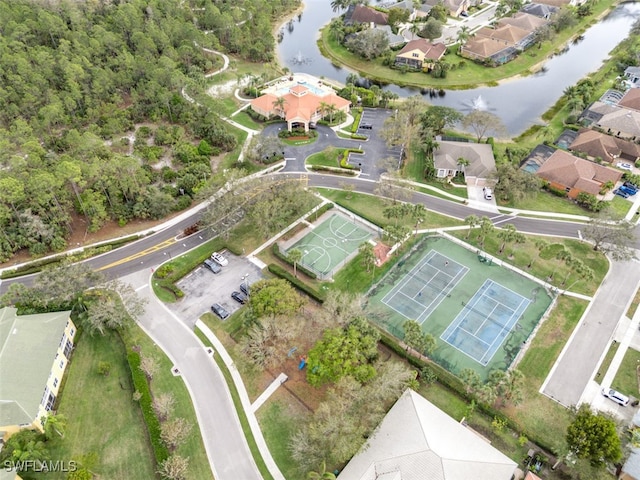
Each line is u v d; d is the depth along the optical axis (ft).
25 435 187.93
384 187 322.34
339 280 273.13
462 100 474.90
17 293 243.40
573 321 248.52
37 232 289.33
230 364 229.66
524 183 326.65
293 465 191.83
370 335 217.15
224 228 294.46
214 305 255.91
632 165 366.22
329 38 604.90
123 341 238.07
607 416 196.34
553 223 315.99
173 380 222.48
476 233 307.58
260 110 439.22
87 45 459.73
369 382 202.59
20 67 390.63
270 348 215.51
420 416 194.29
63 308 245.04
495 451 183.93
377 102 455.22
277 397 215.51
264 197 297.12
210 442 199.52
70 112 393.91
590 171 344.49
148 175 338.34
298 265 279.49
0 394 192.44
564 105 456.86
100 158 332.39
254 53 536.83
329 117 433.07
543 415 206.28
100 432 202.28
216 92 471.21
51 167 302.45
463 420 204.44
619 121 400.47
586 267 253.44
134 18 503.61
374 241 300.61
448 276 276.00
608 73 502.38
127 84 431.02
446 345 236.84
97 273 252.42
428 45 526.98
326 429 180.14
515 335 241.96
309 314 249.34
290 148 396.37
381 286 269.85
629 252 272.51
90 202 292.61
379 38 524.93
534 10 619.67
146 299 256.73
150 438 196.85
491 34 556.92
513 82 507.30
